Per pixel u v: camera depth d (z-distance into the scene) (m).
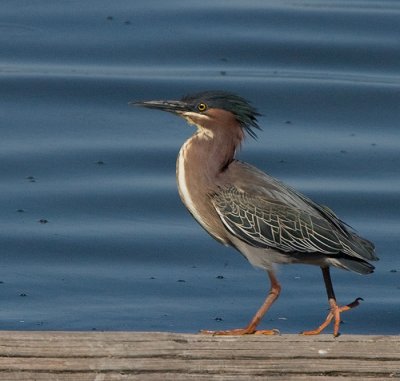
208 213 9.16
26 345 6.43
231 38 19.00
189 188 9.16
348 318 12.05
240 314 11.99
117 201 14.27
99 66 17.98
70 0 20.25
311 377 6.52
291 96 17.20
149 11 19.83
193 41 18.84
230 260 13.19
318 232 8.78
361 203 14.38
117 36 18.95
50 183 14.61
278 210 8.91
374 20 19.86
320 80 17.67
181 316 11.91
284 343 6.57
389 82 17.75
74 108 16.69
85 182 14.65
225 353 6.52
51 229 13.61
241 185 9.05
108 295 12.34
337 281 12.84
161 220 13.95
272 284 8.78
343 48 18.84
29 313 11.91
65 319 11.80
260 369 6.50
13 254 13.12
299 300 12.38
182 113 9.17
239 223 8.95
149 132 16.06
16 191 14.40
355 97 17.22
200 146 9.12
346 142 15.96
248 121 9.20
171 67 18.03
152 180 14.76
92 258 13.11
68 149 15.45
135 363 6.45
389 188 14.70
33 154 15.27
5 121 16.28
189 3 20.31
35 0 20.22
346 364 6.53
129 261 13.09
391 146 15.86
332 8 20.44
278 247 8.87
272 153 15.55
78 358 6.44
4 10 19.81
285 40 19.02
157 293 12.42
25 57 18.23
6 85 17.12
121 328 11.63
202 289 12.52
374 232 13.73
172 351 6.49
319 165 15.29
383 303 12.31
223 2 20.44
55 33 19.03
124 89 17.12
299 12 20.11
